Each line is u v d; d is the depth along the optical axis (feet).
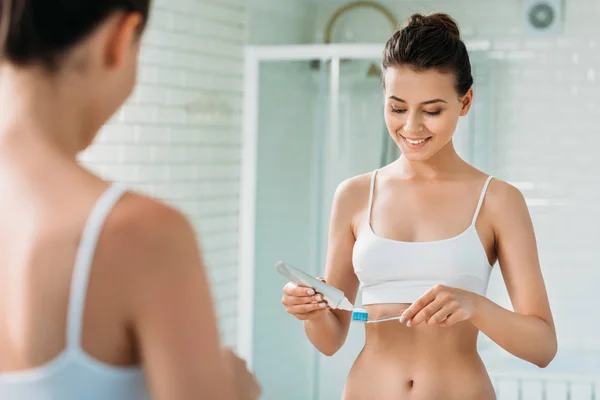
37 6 3.13
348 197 7.91
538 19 18.94
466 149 17.38
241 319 18.39
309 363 17.44
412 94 7.20
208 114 17.47
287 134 17.74
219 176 17.90
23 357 3.06
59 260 3.03
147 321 3.06
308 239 17.56
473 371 7.35
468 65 7.43
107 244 3.03
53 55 3.19
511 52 19.25
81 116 3.33
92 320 3.03
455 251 7.33
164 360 3.07
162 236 3.07
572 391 15.51
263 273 18.19
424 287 7.37
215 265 17.78
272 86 17.98
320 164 17.38
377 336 7.52
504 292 18.28
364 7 20.63
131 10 3.29
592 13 18.81
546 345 7.25
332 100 17.24
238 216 18.47
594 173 18.89
